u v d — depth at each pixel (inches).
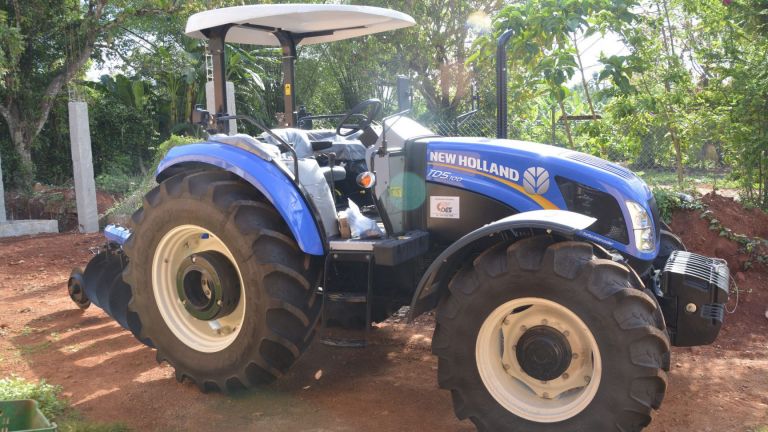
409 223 172.4
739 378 172.2
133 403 160.7
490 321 135.7
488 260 135.4
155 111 844.0
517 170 160.4
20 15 587.5
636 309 125.5
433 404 159.8
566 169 156.9
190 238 173.5
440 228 168.4
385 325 220.5
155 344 173.3
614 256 140.2
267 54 840.3
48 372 182.7
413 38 640.4
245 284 156.6
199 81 811.4
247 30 198.1
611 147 340.5
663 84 333.7
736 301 225.9
